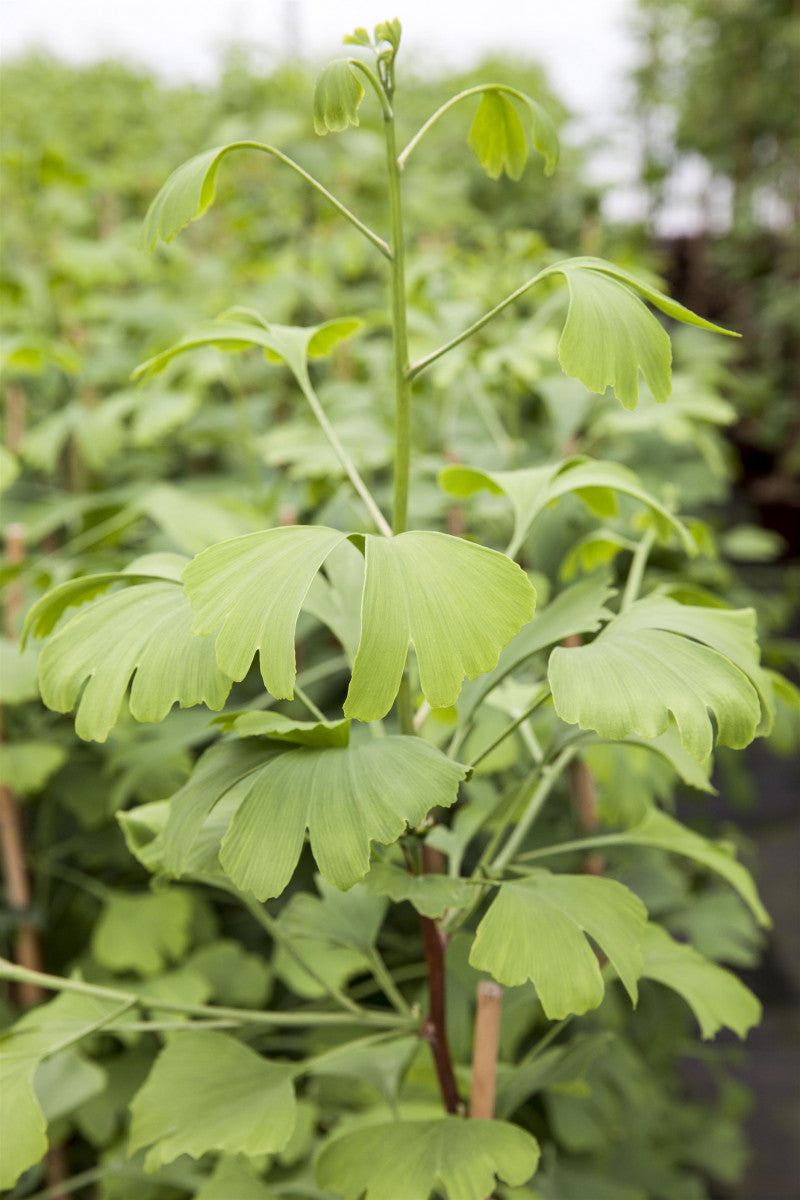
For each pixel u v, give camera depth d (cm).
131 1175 81
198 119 193
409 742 54
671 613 57
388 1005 94
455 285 120
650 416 96
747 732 53
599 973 53
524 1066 64
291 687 49
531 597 51
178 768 90
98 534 83
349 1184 56
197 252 184
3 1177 55
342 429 102
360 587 63
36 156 151
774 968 158
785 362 331
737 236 367
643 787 80
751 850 128
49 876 101
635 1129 101
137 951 88
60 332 130
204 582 52
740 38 354
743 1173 125
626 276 55
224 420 127
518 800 62
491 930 54
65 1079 70
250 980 92
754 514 314
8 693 73
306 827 52
